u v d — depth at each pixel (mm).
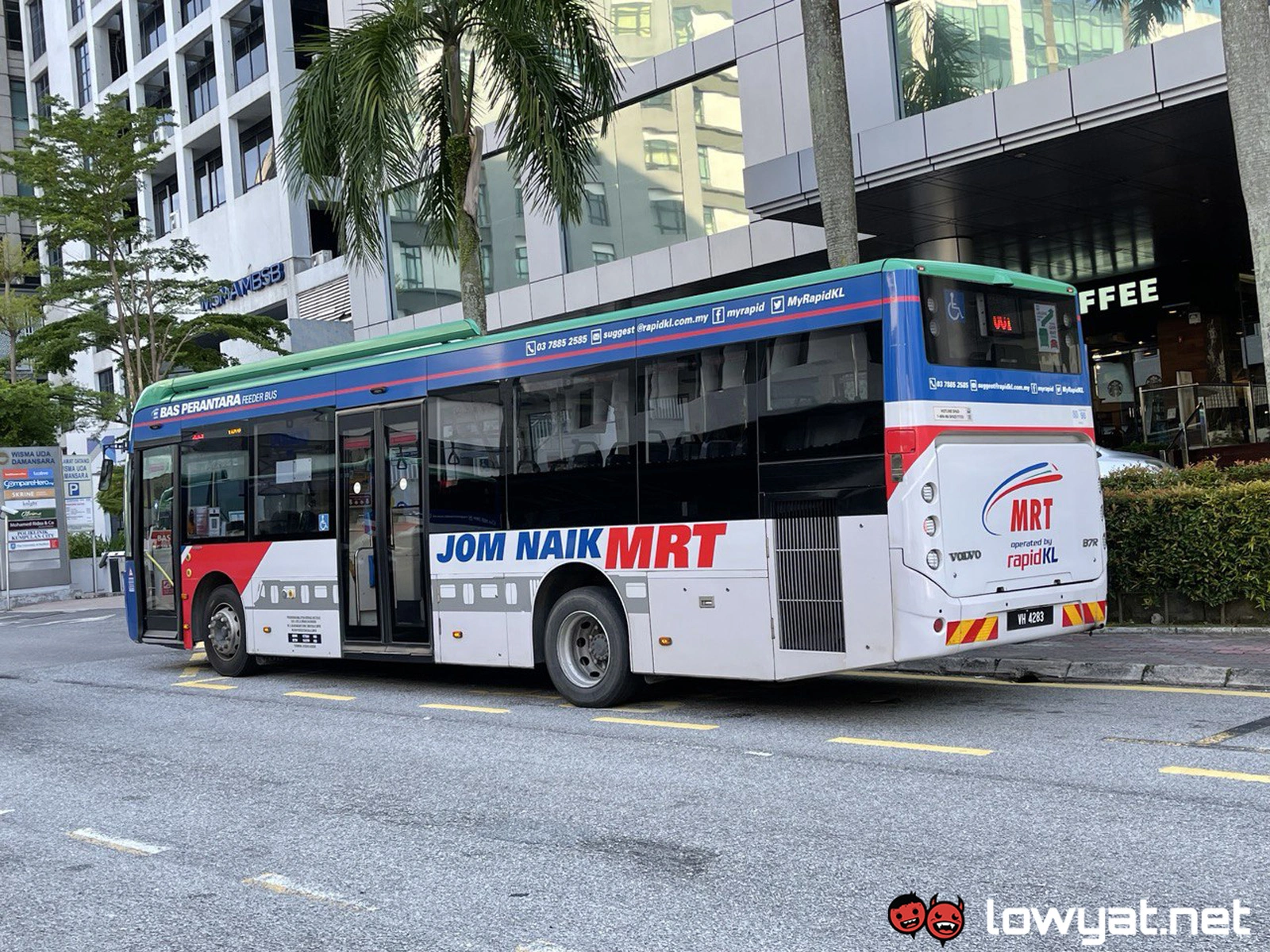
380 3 16109
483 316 16719
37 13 63406
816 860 5605
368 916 5172
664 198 24016
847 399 8719
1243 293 24156
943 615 8352
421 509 11688
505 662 10953
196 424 14266
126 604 15133
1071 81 15484
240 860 6145
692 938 4699
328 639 12547
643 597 9914
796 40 21328
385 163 15211
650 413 9930
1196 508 11938
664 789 7195
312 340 36781
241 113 45938
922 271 8617
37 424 40156
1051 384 9383
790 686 11039
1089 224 20688
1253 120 10594
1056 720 8578
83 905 5535
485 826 6574
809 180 17953
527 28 15680
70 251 53469
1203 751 7285
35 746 9773
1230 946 4324
